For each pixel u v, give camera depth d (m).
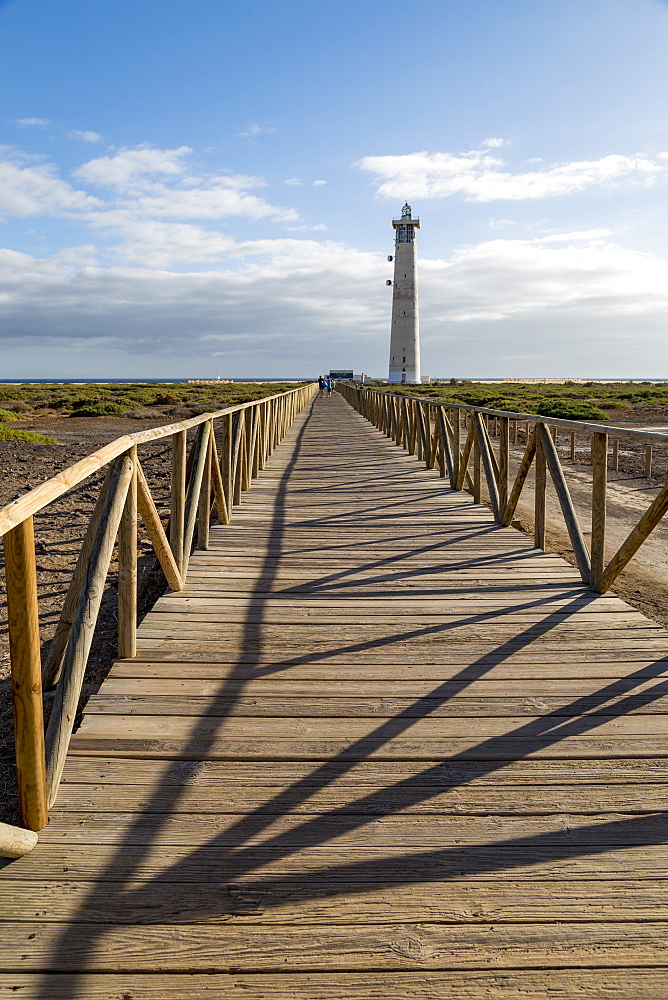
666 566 6.96
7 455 14.80
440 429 10.40
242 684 3.10
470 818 2.16
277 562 5.26
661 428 23.42
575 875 1.90
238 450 7.82
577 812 2.19
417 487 9.26
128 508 3.30
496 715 2.83
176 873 1.88
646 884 1.87
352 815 2.16
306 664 3.33
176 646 3.54
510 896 1.82
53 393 50.66
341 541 6.00
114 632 4.75
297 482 9.73
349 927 1.71
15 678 1.95
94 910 1.75
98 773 2.36
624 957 1.64
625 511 10.24
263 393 51.25
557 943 1.67
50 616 5.20
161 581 5.91
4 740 3.35
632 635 3.71
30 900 1.78
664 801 2.25
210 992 1.54
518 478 6.21
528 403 32.72
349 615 4.04
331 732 2.68
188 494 4.97
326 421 24.73
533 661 3.37
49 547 7.22
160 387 68.69
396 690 3.06
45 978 1.56
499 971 1.60
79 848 1.97
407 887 1.85
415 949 1.65
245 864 1.92
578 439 21.67
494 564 5.24
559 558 5.44
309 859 1.95
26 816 2.01
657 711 2.86
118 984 1.55
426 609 4.16
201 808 2.18
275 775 2.38
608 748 2.57
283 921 1.73
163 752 2.50
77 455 15.50
